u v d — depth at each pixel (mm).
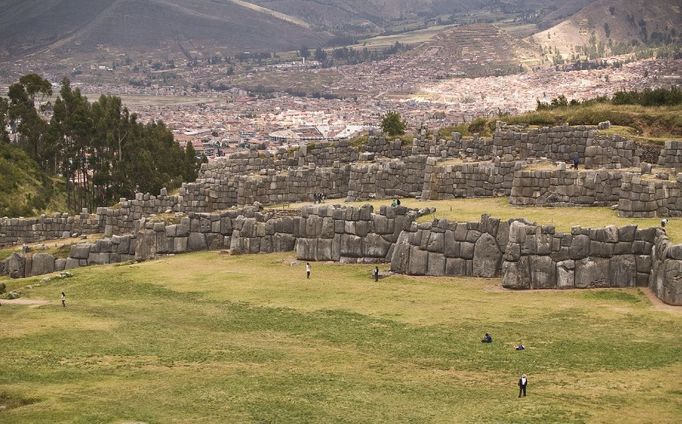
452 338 63656
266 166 129875
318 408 50781
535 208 93188
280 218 101438
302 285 82750
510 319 67188
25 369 58719
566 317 66688
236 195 120938
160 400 52562
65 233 127562
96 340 66438
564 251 75312
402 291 78188
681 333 61188
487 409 49688
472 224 81875
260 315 72875
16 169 180000
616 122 120500
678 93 132375
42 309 79000
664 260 68625
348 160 127750
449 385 54469
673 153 98375
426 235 83938
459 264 82250
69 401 52312
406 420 48531
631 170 94625
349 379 56188
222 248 108625
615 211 88125
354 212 92750
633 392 51406
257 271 91562
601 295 71938
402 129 146625
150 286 86688
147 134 190250
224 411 50656
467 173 104812
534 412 48750
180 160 179250
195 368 59062
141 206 123812
